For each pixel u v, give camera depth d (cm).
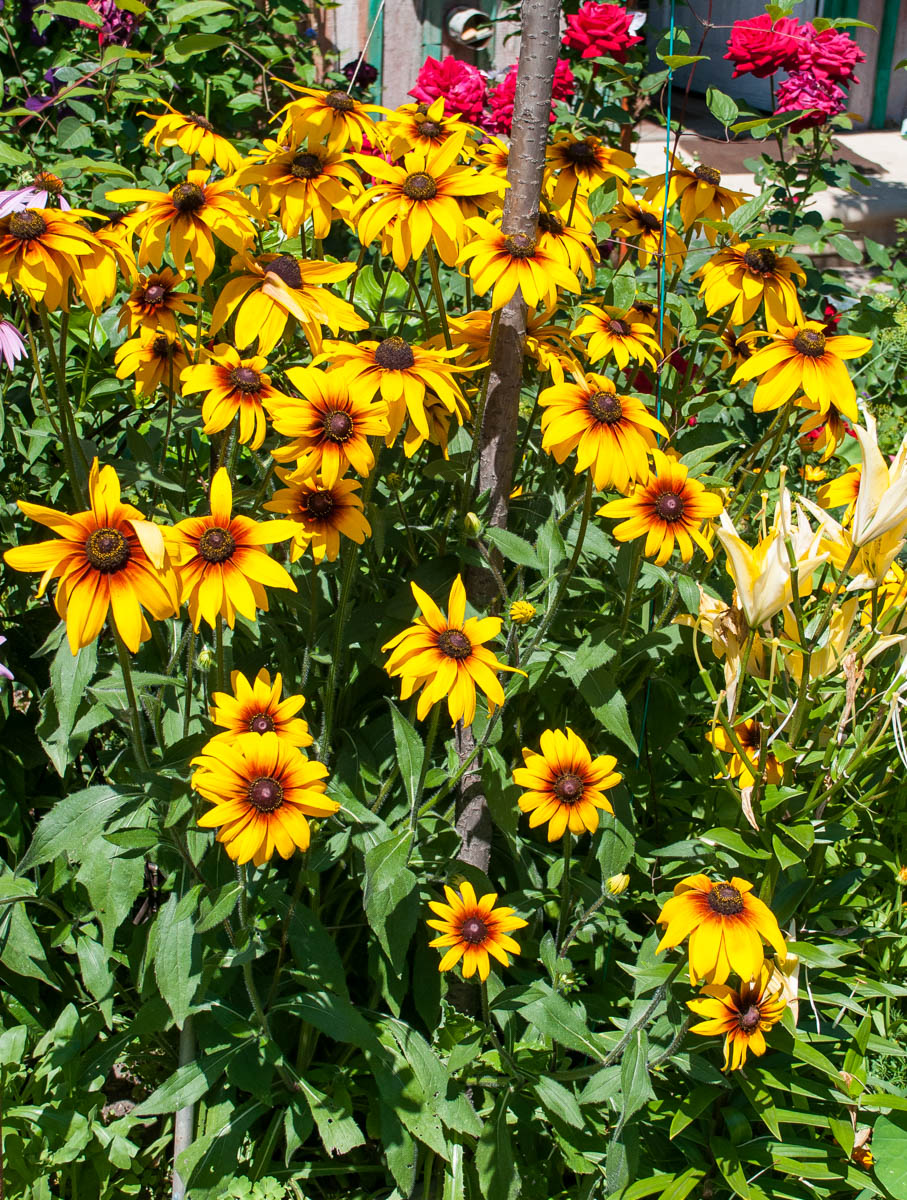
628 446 105
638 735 126
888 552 105
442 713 121
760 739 113
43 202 105
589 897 113
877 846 122
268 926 106
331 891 117
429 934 115
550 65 110
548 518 119
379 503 121
